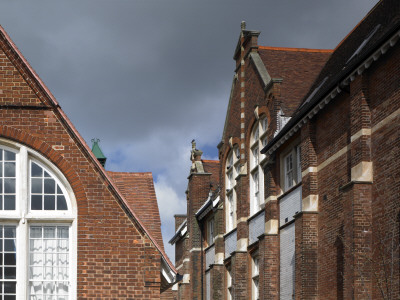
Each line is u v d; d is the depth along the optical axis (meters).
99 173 19.30
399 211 20.38
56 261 18.95
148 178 23.44
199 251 45.72
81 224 19.03
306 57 36.53
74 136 19.28
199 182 46.78
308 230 26.81
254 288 34.56
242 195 35.88
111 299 18.78
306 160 27.44
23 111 19.19
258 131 34.94
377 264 21.48
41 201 19.05
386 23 27.02
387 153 21.20
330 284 25.41
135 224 19.22
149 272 19.00
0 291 18.41
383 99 21.59
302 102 32.47
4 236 18.73
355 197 22.08
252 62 35.78
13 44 19.39
